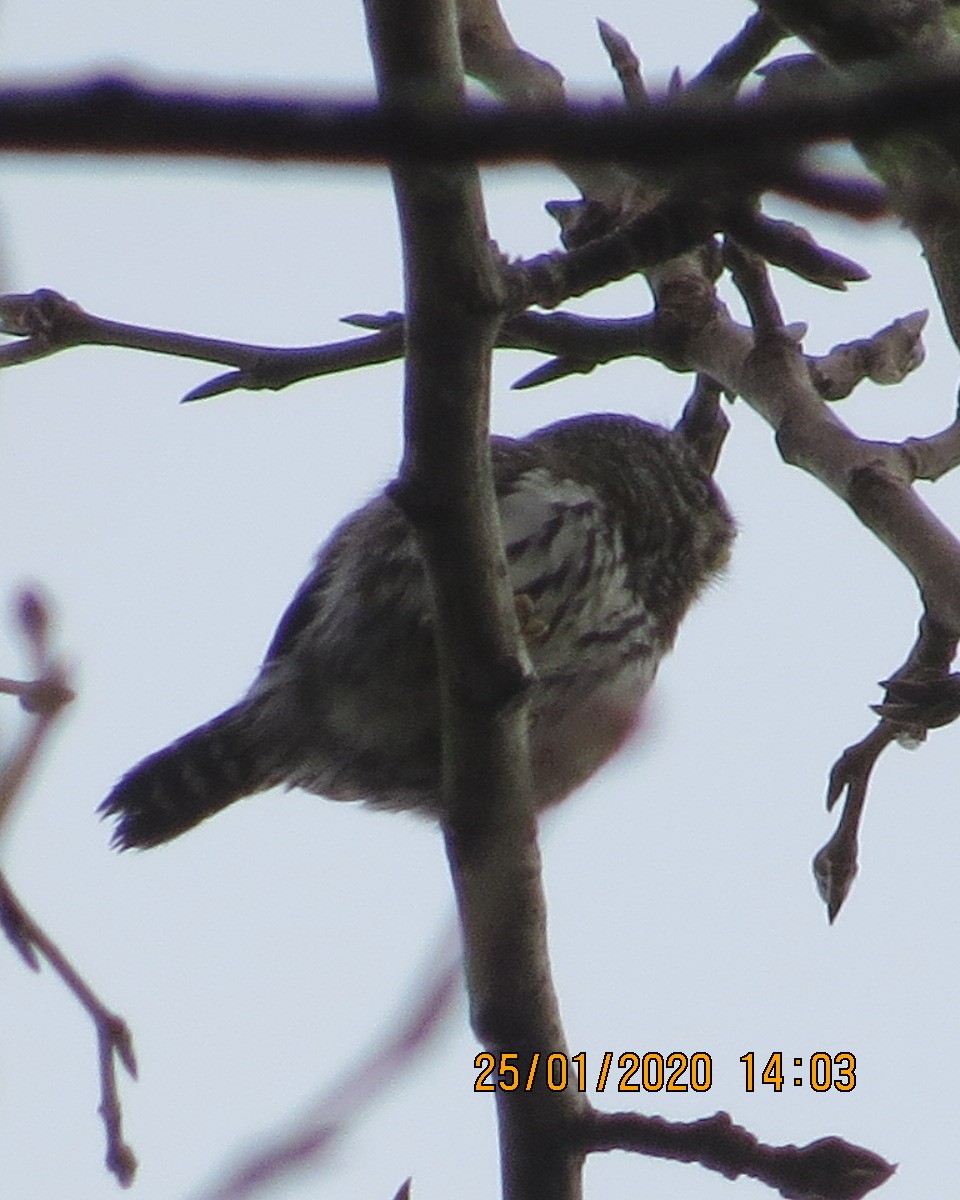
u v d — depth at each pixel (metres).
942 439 7.94
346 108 2.27
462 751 6.40
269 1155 3.48
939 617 7.35
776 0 4.56
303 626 10.52
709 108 2.37
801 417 8.04
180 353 8.17
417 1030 3.62
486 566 6.08
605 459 10.87
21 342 8.16
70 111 2.18
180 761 10.84
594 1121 6.58
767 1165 6.45
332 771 10.73
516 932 6.57
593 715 9.39
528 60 8.63
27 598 4.17
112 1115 4.84
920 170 3.65
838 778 7.92
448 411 5.75
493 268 5.55
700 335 8.61
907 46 4.50
